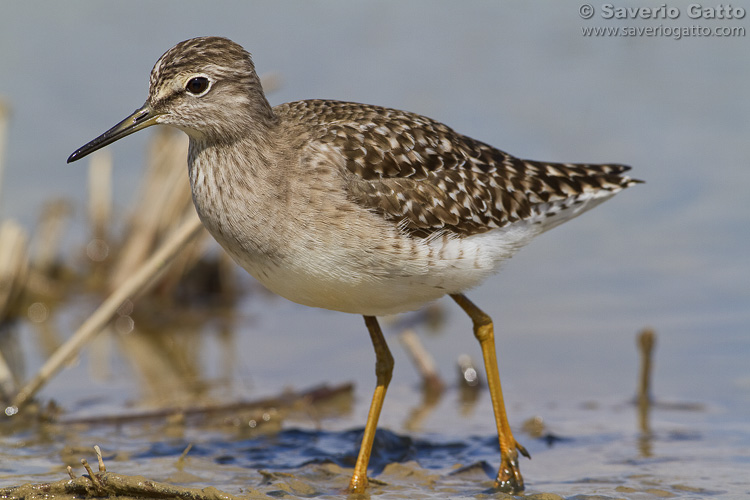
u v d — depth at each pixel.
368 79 19.53
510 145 17.48
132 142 18.75
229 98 9.18
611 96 19.20
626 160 17.42
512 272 16.03
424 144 9.66
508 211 9.91
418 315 14.98
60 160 17.84
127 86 19.27
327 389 12.04
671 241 16.30
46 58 19.91
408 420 11.45
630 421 11.20
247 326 14.84
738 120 18.58
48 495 8.56
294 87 19.20
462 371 12.54
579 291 15.22
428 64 20.22
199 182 9.38
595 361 12.98
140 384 12.59
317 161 9.11
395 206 9.32
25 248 14.96
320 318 15.17
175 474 9.62
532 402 11.87
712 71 20.02
